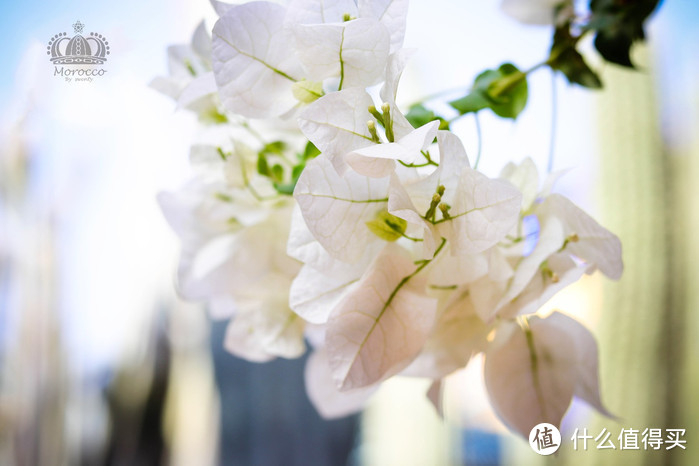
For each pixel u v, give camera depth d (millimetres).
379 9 169
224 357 725
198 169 208
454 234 164
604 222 710
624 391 667
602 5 241
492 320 174
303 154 202
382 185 162
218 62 172
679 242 672
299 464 727
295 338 211
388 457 822
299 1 171
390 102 154
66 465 734
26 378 740
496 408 195
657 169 675
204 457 731
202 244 222
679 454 634
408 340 167
